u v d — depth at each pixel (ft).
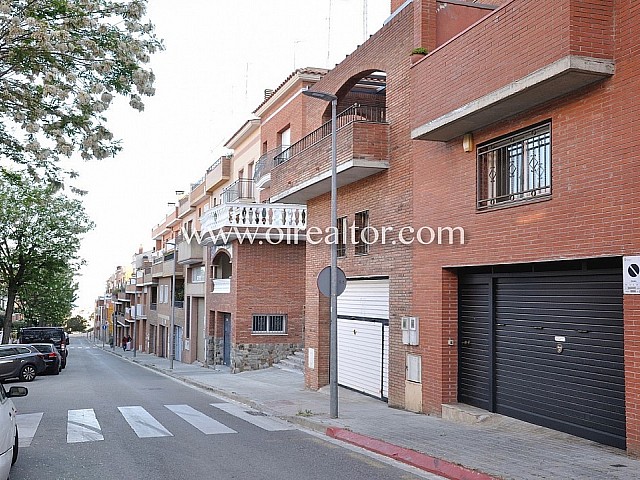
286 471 26.30
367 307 51.72
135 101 42.39
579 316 29.81
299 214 84.43
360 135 46.03
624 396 27.04
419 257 41.63
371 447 31.12
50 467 27.27
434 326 39.78
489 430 33.27
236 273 85.25
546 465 24.86
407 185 43.73
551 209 29.86
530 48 28.63
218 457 29.17
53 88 37.76
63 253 127.54
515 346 34.37
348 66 53.67
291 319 86.53
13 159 43.93
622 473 23.31
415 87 38.58
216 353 99.76
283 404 48.06
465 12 41.65
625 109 25.99
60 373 97.04
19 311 183.62
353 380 54.44
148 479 25.02
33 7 37.73
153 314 178.50
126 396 57.21
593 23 26.50
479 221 35.42
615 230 26.25
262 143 90.38
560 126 29.50
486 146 35.40
